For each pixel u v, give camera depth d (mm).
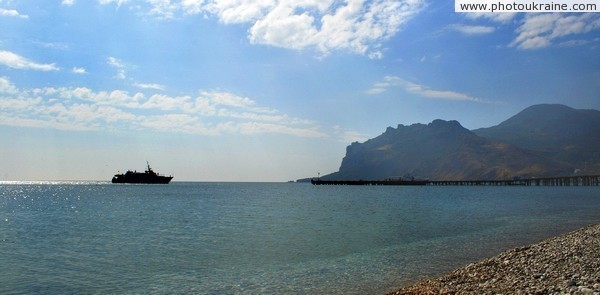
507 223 51094
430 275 23688
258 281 23297
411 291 18531
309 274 24750
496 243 34875
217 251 32844
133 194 160500
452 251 31484
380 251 32062
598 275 18047
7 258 30734
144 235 42656
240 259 29625
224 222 55219
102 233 44656
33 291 21969
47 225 53500
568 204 92062
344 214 67688
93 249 34375
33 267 27547
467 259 28203
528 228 45344
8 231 47125
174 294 21031
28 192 180750
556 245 26828
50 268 27203
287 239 38969
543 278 18484
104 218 62812
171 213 71375
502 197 135875
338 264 27469
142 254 31859
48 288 22453
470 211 73062
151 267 27266
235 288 21906
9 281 23938
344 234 42156
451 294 17312
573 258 22281
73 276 25016
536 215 62875
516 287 17266
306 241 37562
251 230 46156
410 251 31828
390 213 69500
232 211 75250
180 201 111812
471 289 17750
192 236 41594
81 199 122062
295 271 25656
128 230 47094
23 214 71250
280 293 20844
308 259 29375
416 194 177250
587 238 28797
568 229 43875
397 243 35906
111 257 30781
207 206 90562
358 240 37969
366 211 74562
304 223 53344
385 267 26234
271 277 24188
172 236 41750
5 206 91625
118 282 23562
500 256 24953
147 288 22203
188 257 30547
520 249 26500
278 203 103250
